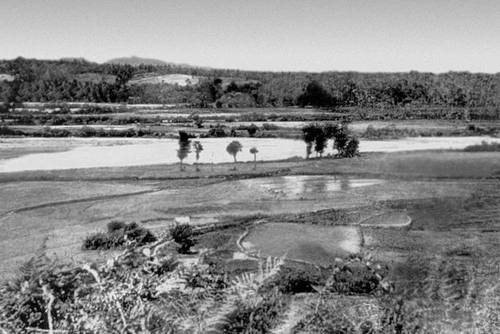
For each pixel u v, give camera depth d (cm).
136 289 449
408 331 471
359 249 3659
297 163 7631
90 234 4394
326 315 465
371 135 8725
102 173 7338
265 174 7069
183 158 8369
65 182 6862
